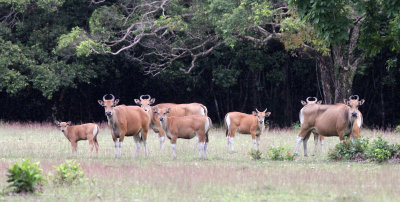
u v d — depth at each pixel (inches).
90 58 3619.6
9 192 1214.3
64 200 1146.0
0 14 3671.3
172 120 1884.8
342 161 1815.9
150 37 3528.5
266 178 1382.9
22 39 3678.6
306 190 1248.8
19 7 3326.8
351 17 2824.8
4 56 3265.3
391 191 1234.0
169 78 3971.5
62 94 3907.5
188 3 3550.7
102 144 2415.1
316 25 1791.3
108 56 3720.5
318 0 1716.3
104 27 3356.3
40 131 3031.5
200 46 3420.3
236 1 3063.5
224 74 3791.8
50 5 3395.7
